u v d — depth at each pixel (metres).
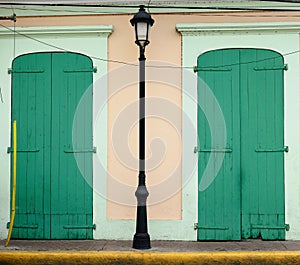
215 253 8.31
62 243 9.11
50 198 9.45
